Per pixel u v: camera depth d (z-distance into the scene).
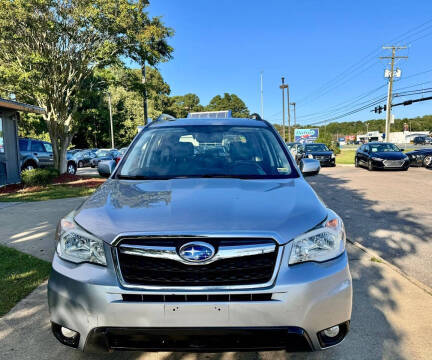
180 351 2.06
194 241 2.06
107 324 2.04
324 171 19.16
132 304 2.02
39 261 4.54
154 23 15.59
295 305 2.03
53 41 14.12
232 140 3.62
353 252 4.96
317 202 2.53
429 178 14.51
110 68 17.36
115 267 2.10
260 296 2.03
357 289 3.76
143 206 2.37
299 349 2.09
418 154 19.81
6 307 3.35
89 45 15.16
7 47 14.03
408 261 4.70
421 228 6.35
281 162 3.36
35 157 15.56
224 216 2.19
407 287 3.80
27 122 28.97
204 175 3.12
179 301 2.02
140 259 2.09
